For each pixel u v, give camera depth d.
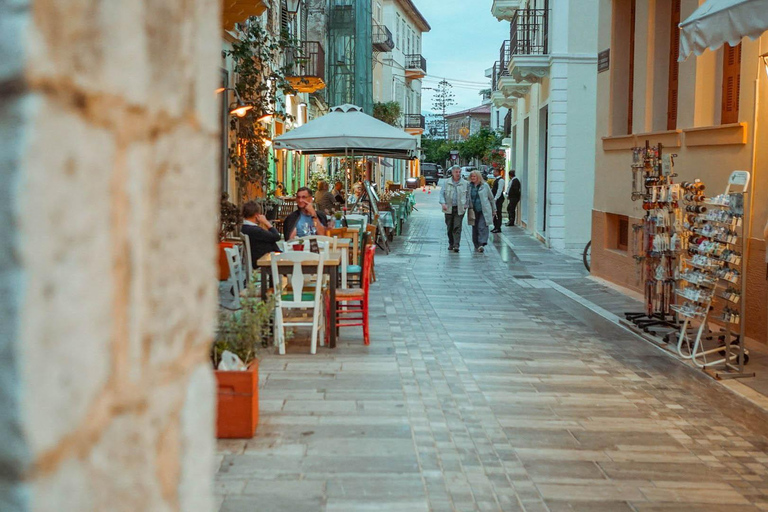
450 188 19.23
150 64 1.06
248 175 16.39
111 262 0.95
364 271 8.36
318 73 27.31
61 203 0.82
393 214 22.48
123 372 1.00
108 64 0.92
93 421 0.91
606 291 12.92
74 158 0.84
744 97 8.93
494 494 4.40
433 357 7.81
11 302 0.74
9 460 0.76
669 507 4.30
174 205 1.18
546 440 5.39
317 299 7.80
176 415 1.23
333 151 18.12
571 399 6.45
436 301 11.59
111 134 0.95
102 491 0.95
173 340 1.20
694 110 10.30
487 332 9.23
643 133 12.03
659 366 7.69
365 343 8.34
